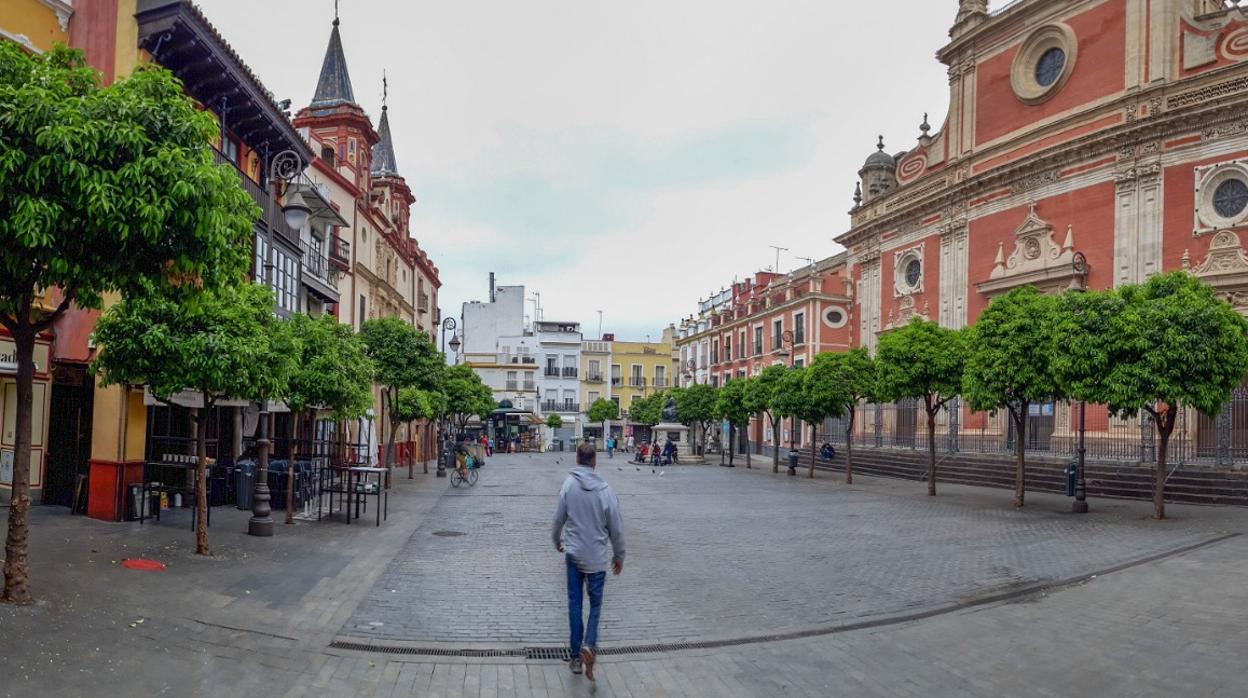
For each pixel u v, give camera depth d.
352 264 29.98
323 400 14.07
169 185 5.97
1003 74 31.38
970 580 9.24
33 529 10.70
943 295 33.56
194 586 7.62
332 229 27.47
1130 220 25.48
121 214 5.71
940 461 27.66
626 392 81.56
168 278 6.72
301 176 22.03
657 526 14.73
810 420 29.38
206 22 14.09
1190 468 19.23
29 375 6.35
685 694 5.36
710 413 45.88
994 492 22.14
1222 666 5.72
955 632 6.98
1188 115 23.84
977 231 31.98
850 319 42.78
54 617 5.95
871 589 8.83
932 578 9.41
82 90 6.41
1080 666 5.90
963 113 33.19
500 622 7.18
